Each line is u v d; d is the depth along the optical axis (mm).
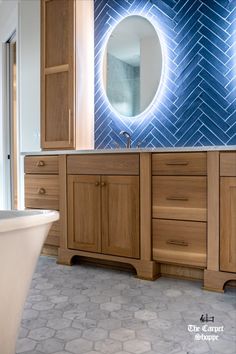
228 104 2566
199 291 2021
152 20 2883
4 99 4375
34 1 3467
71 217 2553
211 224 2010
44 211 1258
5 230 986
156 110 2855
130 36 2996
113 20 3086
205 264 2041
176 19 2770
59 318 1664
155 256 2207
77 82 2922
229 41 2562
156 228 2195
